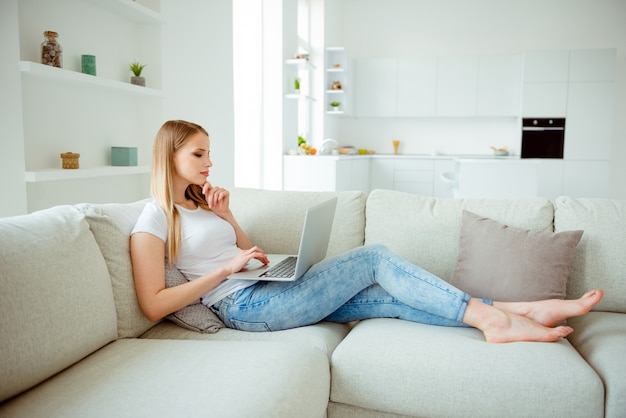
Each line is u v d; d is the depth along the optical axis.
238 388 1.17
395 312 1.76
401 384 1.44
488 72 7.29
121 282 1.55
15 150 2.21
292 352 1.40
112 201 3.04
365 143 8.19
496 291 1.79
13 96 2.18
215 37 4.04
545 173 7.01
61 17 2.55
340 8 7.87
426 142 8.00
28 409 1.07
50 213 1.43
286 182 5.40
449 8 7.73
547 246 1.80
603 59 6.77
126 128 3.12
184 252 1.77
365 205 2.16
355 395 1.48
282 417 1.12
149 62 3.21
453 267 1.99
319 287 1.67
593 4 7.32
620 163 7.36
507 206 2.03
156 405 1.08
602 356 1.48
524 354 1.44
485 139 7.80
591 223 1.92
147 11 2.97
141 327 1.62
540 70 6.94
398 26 7.90
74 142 2.68
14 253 1.18
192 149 1.76
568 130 6.93
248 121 5.27
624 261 1.86
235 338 1.63
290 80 5.57
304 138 6.84
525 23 7.53
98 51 2.84
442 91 7.46
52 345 1.21
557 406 1.35
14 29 2.16
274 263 1.88
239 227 2.00
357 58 7.71
